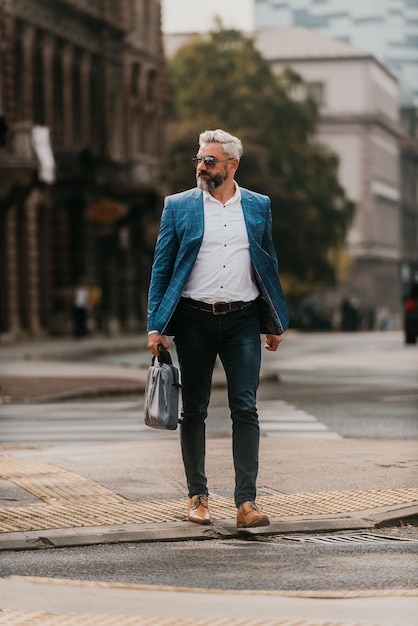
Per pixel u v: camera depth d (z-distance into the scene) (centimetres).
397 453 1415
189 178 8181
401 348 4950
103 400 2497
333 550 944
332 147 14488
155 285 1055
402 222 16662
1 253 5388
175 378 1040
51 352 4438
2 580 831
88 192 6172
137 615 737
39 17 5722
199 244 1045
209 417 2016
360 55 14450
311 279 9044
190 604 765
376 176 14812
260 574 859
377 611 746
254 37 8912
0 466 1312
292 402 2341
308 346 5309
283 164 8781
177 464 1330
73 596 787
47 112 5831
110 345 5066
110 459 1372
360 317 9788
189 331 1054
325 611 747
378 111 14925
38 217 5772
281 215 8425
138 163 6562
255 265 1051
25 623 719
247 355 1051
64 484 1202
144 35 7231
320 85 14488
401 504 1108
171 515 1070
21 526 1025
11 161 4991
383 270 15175
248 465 1038
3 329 5397
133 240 7100
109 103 6631
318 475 1254
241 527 1023
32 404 2358
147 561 909
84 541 977
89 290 5928
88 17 6284
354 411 2128
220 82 8800
